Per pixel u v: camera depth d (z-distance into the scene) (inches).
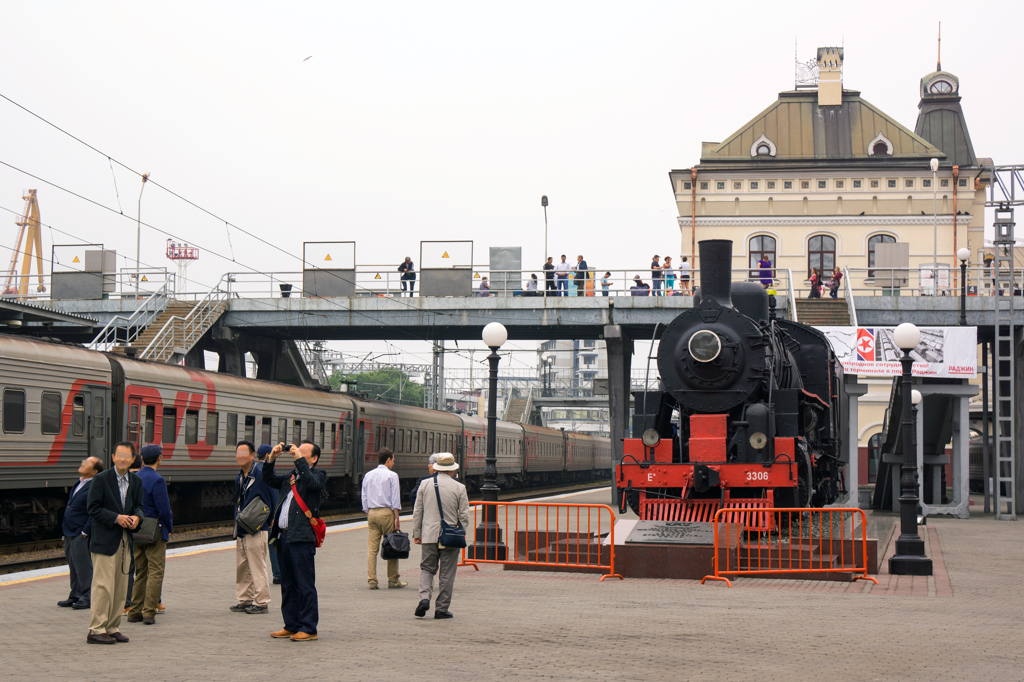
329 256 1331.2
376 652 328.8
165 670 298.2
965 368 1071.0
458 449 1670.8
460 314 1283.2
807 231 1635.1
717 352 654.5
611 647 338.0
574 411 4522.6
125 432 807.1
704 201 1656.0
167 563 587.5
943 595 474.9
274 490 423.5
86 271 1328.7
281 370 1499.8
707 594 476.7
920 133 1913.1
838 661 315.0
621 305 1256.2
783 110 1722.4
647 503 631.2
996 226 1120.2
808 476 658.2
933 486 1188.5
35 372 711.1
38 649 333.7
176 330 1226.6
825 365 784.3
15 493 733.9
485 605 442.0
